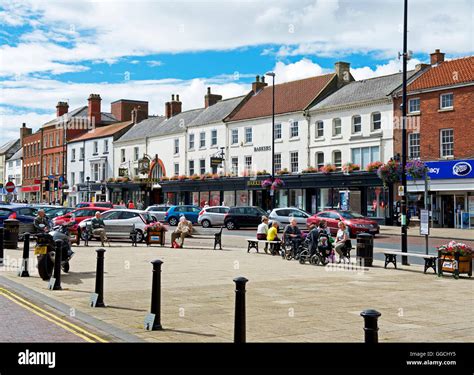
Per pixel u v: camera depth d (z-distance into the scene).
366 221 28.09
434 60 37.31
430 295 11.70
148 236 23.92
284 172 41.09
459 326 8.66
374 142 36.06
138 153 57.19
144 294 11.23
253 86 49.38
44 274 13.02
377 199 35.84
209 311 9.55
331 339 7.68
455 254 14.62
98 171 62.88
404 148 18.38
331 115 38.81
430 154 33.97
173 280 13.41
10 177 84.81
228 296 11.14
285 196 41.91
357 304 10.45
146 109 67.19
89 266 15.90
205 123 48.69
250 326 8.45
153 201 55.06
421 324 8.79
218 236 22.88
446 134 33.41
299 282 13.40
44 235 13.12
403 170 18.22
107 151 61.41
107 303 10.18
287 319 8.98
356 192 37.00
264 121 43.50
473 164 31.58
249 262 17.88
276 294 11.51
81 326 8.27
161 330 8.10
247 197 44.56
